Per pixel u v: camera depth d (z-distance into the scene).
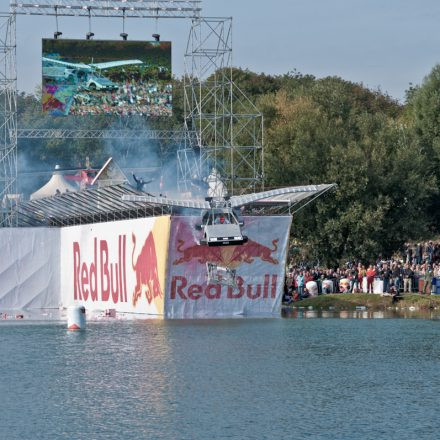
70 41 172.25
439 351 104.44
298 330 121.06
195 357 100.44
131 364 96.50
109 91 174.50
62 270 160.25
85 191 142.12
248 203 128.75
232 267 133.25
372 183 194.50
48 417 75.31
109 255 146.12
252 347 107.00
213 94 180.88
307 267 181.12
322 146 198.00
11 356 101.88
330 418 75.06
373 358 100.44
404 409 77.88
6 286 157.38
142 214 144.25
